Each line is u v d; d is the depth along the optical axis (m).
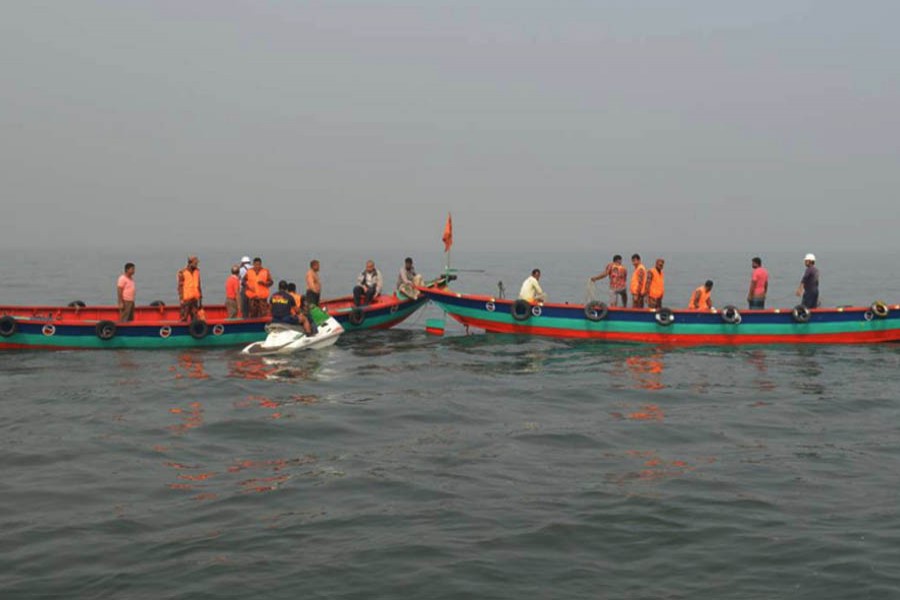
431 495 9.11
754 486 9.52
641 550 7.63
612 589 6.84
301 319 19.62
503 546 7.69
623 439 11.70
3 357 18.38
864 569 7.21
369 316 22.89
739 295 47.53
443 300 22.58
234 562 7.29
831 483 9.64
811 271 21.25
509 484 9.53
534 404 14.03
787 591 6.82
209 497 9.03
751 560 7.41
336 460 10.52
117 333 19.50
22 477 9.73
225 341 20.19
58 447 11.05
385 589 6.79
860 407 13.91
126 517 8.39
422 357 18.84
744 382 16.08
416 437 11.72
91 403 13.77
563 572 7.15
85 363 17.66
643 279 21.31
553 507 8.74
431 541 7.79
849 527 8.20
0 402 13.84
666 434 11.99
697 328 20.75
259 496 9.07
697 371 17.25
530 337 21.77
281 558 7.38
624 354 19.39
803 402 14.27
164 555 7.43
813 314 20.88
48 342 19.33
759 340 20.88
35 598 6.55
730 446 11.36
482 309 22.09
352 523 8.25
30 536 7.84
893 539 7.88
